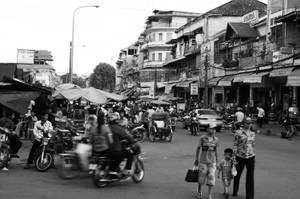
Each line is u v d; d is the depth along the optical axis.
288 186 10.82
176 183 11.03
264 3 58.56
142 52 93.81
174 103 56.50
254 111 35.31
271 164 14.60
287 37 31.73
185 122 33.06
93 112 22.95
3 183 10.70
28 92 19.78
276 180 11.65
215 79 44.12
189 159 15.77
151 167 13.80
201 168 9.17
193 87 48.59
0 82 20.66
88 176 11.76
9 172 12.48
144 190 10.05
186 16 84.62
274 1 36.28
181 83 59.50
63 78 103.75
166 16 84.31
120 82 114.69
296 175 12.45
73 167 11.20
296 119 27.41
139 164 11.06
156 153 17.56
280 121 32.41
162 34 84.31
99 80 111.50
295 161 15.42
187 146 20.38
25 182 10.87
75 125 20.20
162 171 12.99
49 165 12.79
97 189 10.07
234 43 42.84
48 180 11.21
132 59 107.62
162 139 23.58
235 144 9.41
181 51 66.25
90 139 10.74
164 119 23.06
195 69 55.22
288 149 19.62
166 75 74.69
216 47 48.22
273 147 20.38
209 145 9.20
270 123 33.69
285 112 32.44
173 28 83.62
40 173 12.34
